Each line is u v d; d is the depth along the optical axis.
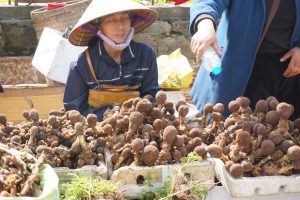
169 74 3.61
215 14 2.20
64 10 4.48
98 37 2.76
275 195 1.74
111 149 1.86
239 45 2.44
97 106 2.74
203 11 2.18
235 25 2.42
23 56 5.11
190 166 1.76
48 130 1.89
